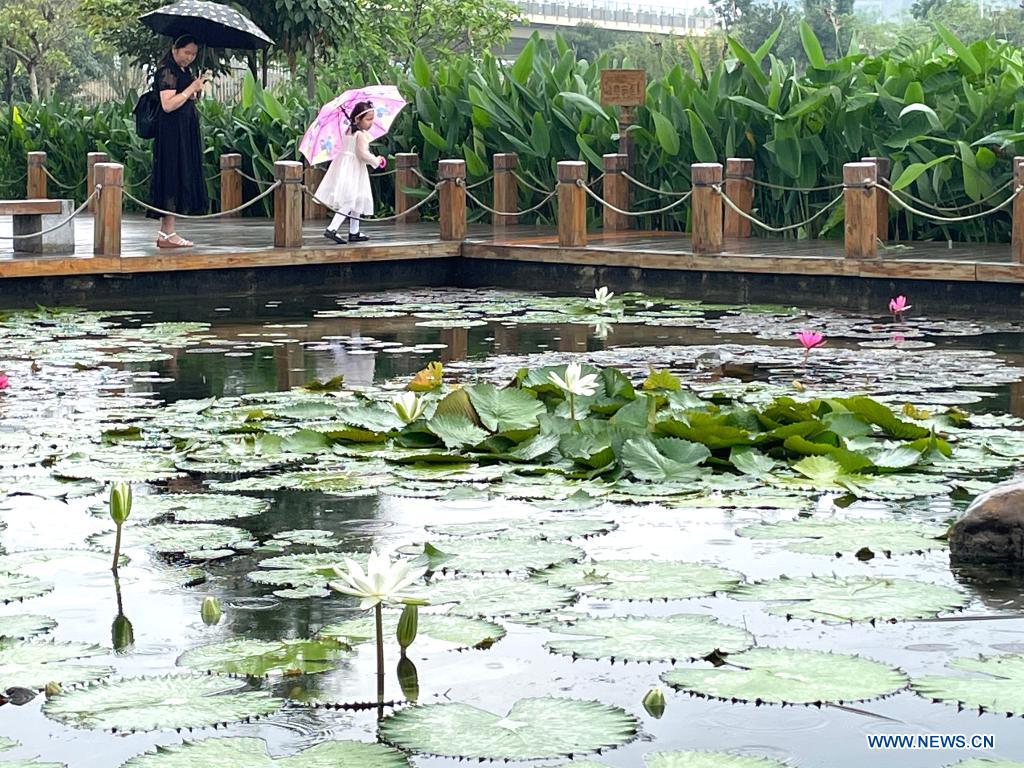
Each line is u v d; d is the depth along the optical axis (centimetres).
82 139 1788
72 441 489
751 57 1227
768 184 1180
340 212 1141
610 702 245
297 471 443
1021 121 1084
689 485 418
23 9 3356
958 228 1148
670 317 897
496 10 2697
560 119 1343
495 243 1150
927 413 512
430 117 1453
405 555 343
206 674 260
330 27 2008
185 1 1084
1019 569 330
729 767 211
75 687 253
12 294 952
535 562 333
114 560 336
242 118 1648
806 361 655
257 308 955
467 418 487
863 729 232
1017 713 235
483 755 217
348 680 256
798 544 351
